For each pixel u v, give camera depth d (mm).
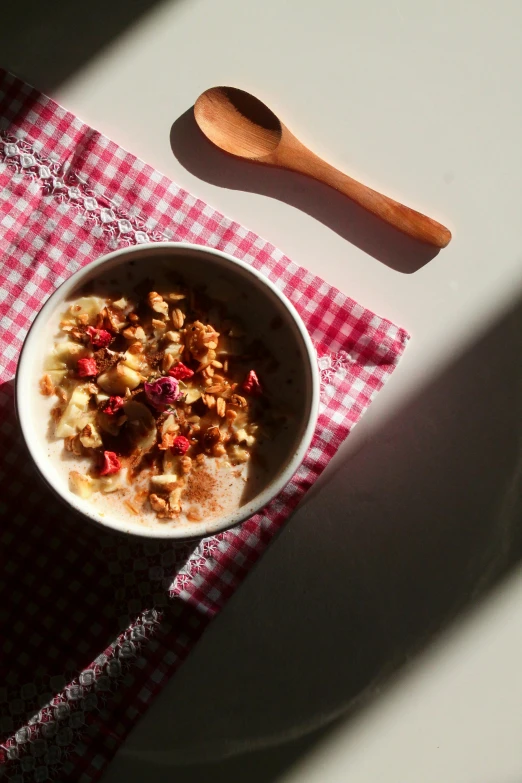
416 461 501
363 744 497
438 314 501
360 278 500
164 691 494
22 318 486
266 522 492
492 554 501
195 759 491
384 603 499
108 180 491
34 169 490
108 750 485
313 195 502
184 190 493
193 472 456
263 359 461
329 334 494
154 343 457
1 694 482
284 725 495
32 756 481
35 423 445
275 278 492
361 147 504
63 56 502
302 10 506
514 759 496
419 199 503
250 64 504
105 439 452
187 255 442
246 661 497
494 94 504
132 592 489
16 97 490
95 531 489
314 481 492
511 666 500
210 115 498
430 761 496
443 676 500
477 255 502
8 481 484
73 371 451
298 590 498
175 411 455
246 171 501
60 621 487
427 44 503
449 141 505
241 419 458
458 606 500
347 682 498
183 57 504
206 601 490
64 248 489
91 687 485
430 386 501
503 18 506
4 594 486
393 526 500
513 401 502
